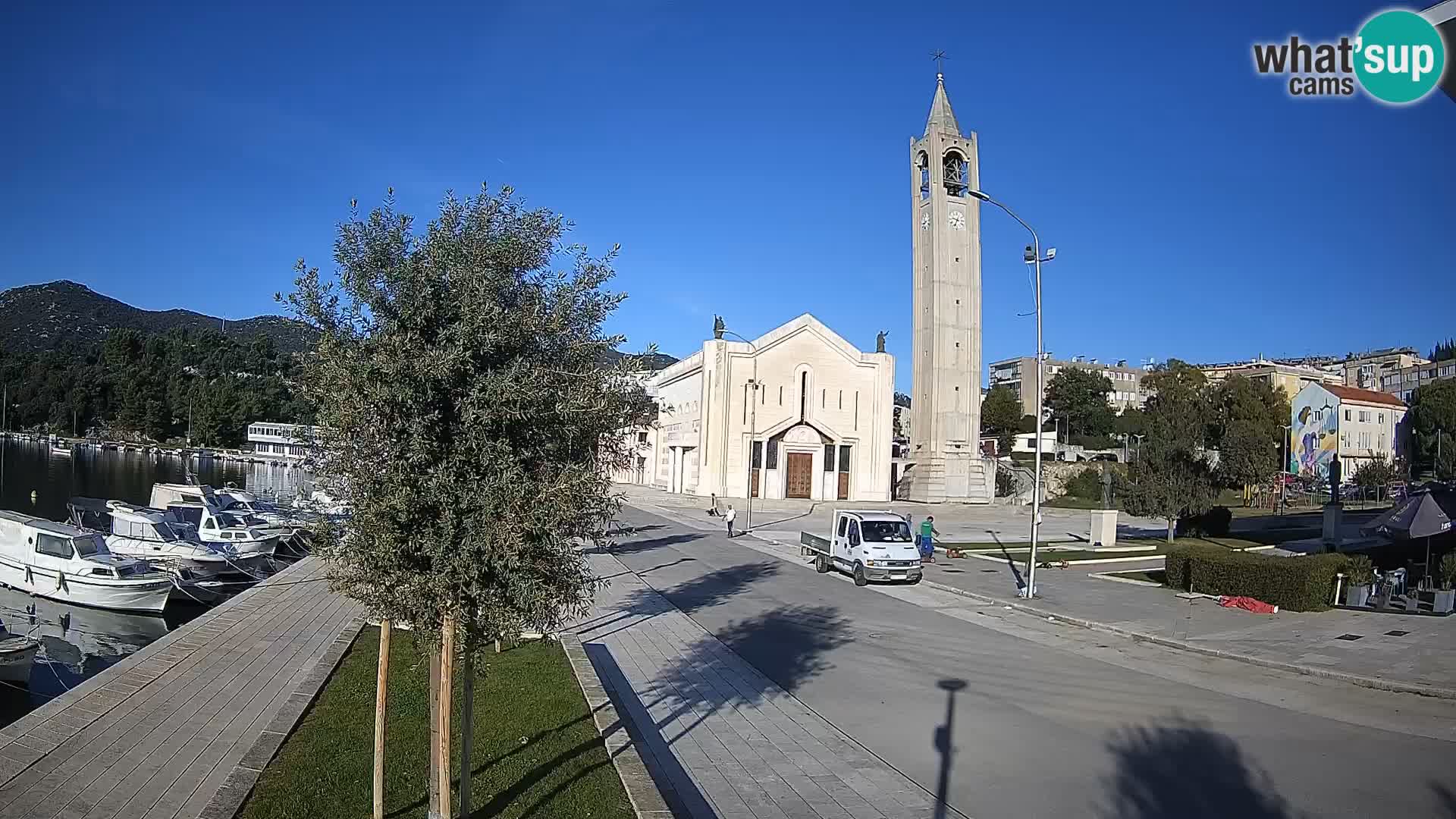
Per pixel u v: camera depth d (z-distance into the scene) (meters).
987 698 11.88
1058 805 7.96
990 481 61.97
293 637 14.62
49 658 19.27
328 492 5.89
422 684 11.15
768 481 61.84
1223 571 20.31
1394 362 124.62
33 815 7.20
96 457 98.62
